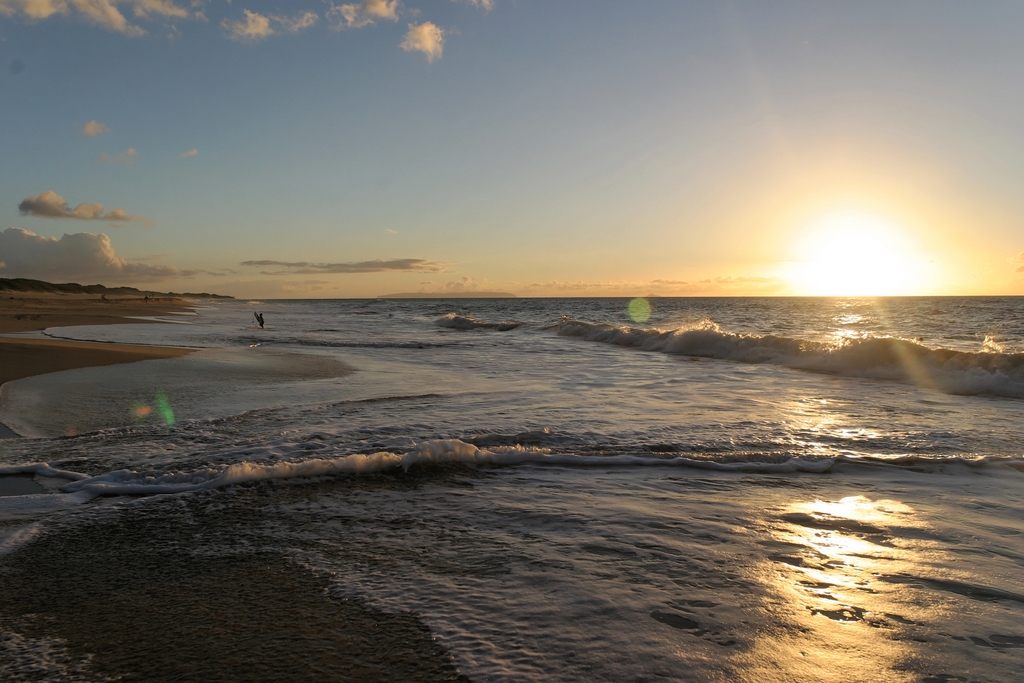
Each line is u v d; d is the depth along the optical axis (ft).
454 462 17.07
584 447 19.22
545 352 54.60
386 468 16.40
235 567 10.19
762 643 7.85
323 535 11.67
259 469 15.47
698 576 9.92
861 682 7.00
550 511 13.20
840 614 8.68
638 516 12.92
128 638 7.91
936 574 10.09
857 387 33.63
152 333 72.23
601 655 7.50
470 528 12.12
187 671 7.13
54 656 7.48
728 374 39.01
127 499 13.78
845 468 17.08
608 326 73.82
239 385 31.27
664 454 18.42
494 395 29.25
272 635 7.96
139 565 10.25
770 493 14.70
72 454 17.52
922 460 17.80
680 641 7.88
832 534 11.94
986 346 61.00
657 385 33.83
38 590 9.33
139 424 21.71
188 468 16.15
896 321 122.93
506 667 7.20
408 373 37.91
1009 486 15.40
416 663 7.30
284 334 76.69
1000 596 9.30
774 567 10.33
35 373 33.58
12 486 14.75
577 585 9.53
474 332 87.45
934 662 7.44
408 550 10.96
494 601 8.97
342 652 7.54
